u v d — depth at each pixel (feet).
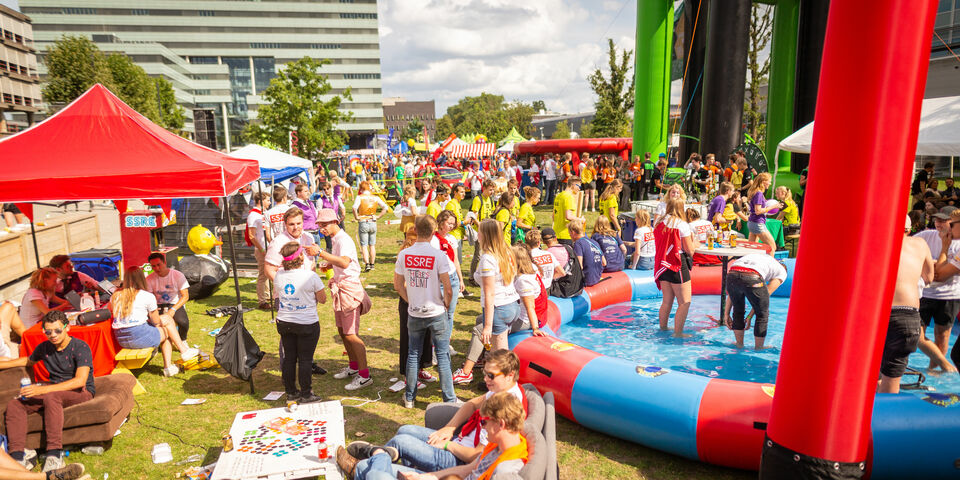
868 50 8.45
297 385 19.47
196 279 30.09
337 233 18.93
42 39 354.33
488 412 10.71
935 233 18.34
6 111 215.10
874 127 8.55
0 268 28.66
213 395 18.95
